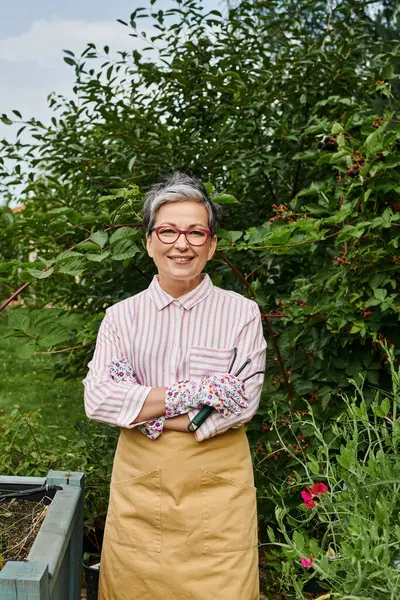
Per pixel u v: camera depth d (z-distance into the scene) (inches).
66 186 144.5
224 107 136.9
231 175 149.0
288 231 91.6
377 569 55.9
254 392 74.4
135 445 73.9
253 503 75.7
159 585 71.9
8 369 291.7
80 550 86.9
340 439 101.2
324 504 67.2
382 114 124.5
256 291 120.3
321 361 108.4
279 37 157.5
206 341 74.9
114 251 88.6
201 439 70.9
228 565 71.8
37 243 149.8
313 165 142.2
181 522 71.6
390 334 107.2
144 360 75.1
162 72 149.1
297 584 64.1
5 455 114.8
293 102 145.6
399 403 71.4
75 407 232.5
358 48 144.9
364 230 101.0
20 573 60.3
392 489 66.1
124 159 137.4
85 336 114.0
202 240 73.9
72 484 86.0
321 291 106.5
